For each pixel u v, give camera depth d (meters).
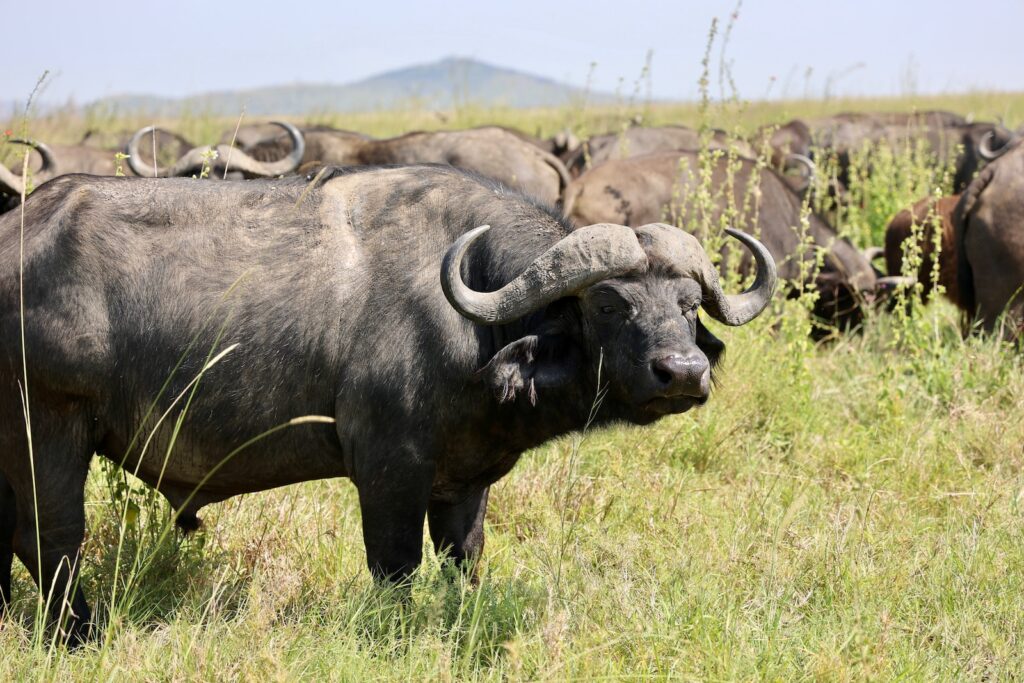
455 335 15.79
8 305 15.58
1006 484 21.77
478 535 18.14
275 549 18.91
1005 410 25.89
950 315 36.03
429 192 16.62
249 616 15.62
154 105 92.25
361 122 98.81
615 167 36.00
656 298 15.32
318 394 16.17
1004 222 30.50
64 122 74.25
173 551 18.25
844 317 37.16
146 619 16.70
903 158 50.50
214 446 16.45
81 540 16.47
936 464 23.02
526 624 15.90
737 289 29.94
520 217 16.66
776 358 27.78
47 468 16.05
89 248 15.76
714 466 23.59
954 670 15.43
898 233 37.66
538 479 21.23
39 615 15.16
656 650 15.18
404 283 15.94
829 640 15.63
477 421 16.20
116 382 16.03
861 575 17.81
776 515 20.53
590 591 16.59
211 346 15.92
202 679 14.11
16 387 15.80
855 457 23.58
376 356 15.77
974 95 125.25
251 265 16.11
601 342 15.57
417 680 14.43
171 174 38.88
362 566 18.28
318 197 16.61
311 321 15.95
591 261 15.08
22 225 15.32
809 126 68.75
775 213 35.94
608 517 20.45
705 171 30.77
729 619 15.67
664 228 15.90
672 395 14.97
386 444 15.87
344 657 14.62
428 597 15.90
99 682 14.02
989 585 17.64
